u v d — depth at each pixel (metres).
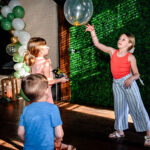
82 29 4.08
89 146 2.35
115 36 3.78
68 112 3.72
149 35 3.47
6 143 2.49
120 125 2.51
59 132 1.31
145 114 2.33
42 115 1.27
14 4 4.11
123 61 2.26
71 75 4.36
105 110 3.82
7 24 4.01
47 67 1.96
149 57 3.52
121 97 2.40
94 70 4.09
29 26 4.93
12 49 4.01
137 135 2.66
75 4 2.46
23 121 1.30
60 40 4.39
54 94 4.67
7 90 4.70
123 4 3.62
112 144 2.40
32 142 1.25
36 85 1.28
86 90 4.24
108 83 3.98
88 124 3.09
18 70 3.98
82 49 4.15
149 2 3.39
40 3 4.68
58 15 4.35
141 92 3.66
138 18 3.52
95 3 3.87
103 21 3.85
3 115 3.59
